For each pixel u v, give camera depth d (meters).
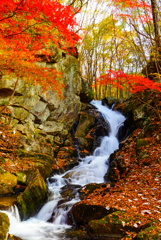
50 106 9.62
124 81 6.45
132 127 10.95
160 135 8.09
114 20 15.16
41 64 8.80
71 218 5.13
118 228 3.94
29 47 5.34
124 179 6.76
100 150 11.12
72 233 4.52
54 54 9.06
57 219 5.29
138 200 4.84
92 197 5.70
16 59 4.61
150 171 6.45
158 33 9.26
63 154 9.88
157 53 9.24
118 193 5.49
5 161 6.61
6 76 7.48
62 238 4.26
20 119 8.31
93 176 8.53
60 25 4.25
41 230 4.72
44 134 9.49
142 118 10.27
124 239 3.59
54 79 5.81
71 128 12.20
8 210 4.80
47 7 3.81
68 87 10.53
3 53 4.39
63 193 6.69
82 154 10.58
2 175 5.87
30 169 6.82
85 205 5.01
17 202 5.18
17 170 6.51
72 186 7.41
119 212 4.25
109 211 4.48
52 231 4.66
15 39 4.73
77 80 11.23
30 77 5.50
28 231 4.64
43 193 6.07
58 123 10.36
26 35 4.70
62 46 5.93
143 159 7.34
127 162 7.89
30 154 7.75
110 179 7.71
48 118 9.91
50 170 7.84
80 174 8.58
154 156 7.17
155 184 5.64
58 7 4.03
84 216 4.86
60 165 9.13
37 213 5.64
